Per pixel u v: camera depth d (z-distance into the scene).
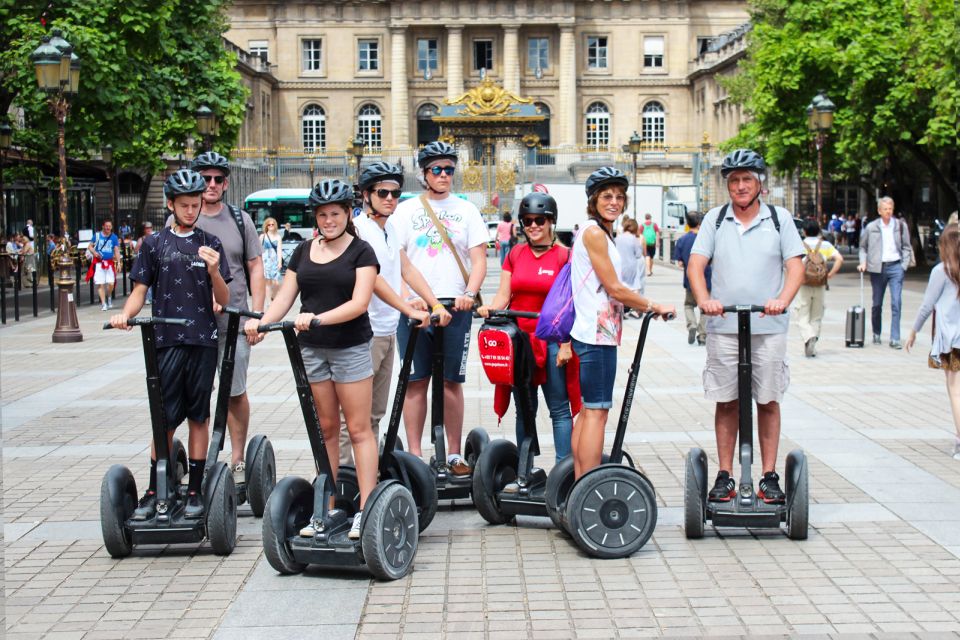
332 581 7.84
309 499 8.22
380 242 9.37
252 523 9.48
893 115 41.56
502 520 9.27
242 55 90.62
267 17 101.69
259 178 71.00
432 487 8.68
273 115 102.06
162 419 8.28
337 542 7.76
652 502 8.25
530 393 8.98
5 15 31.64
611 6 101.44
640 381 16.80
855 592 7.45
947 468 10.93
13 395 16.11
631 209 56.09
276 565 7.87
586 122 102.62
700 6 102.12
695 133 101.44
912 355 19.56
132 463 11.52
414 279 9.48
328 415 8.21
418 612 7.19
